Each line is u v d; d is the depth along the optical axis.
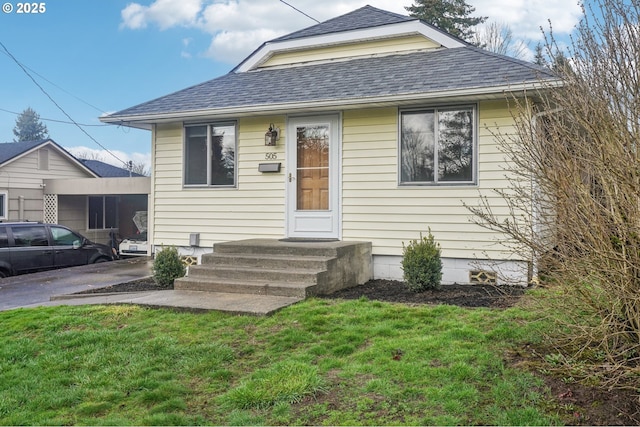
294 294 6.73
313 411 3.58
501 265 7.85
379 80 8.99
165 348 4.96
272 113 9.38
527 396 3.57
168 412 3.71
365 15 11.70
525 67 7.82
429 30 10.06
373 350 4.55
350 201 9.04
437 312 5.71
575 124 3.89
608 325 3.57
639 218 3.41
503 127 7.86
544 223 4.15
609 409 3.35
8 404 4.00
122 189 16.58
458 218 8.20
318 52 11.23
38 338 5.51
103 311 6.33
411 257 7.36
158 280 8.45
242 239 9.78
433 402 3.55
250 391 3.89
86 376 4.45
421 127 8.49
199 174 10.31
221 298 6.70
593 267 3.60
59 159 19.73
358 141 8.98
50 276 10.25
